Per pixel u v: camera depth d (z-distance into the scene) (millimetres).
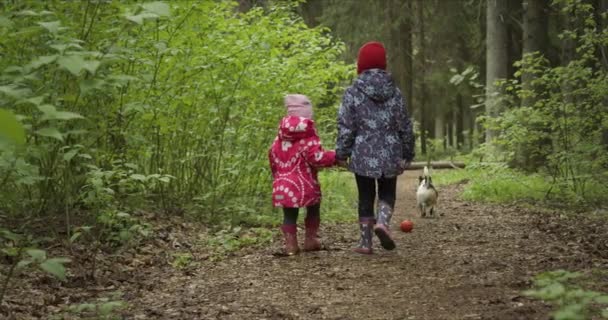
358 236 6469
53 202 5539
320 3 22547
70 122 4914
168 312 3674
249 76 7004
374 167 5113
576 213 8164
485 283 4160
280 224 6984
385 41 21516
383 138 5176
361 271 4680
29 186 5406
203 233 6117
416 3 21672
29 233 5113
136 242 5305
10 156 3811
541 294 2689
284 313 3613
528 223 7258
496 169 11141
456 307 3613
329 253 5438
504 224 7234
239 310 3707
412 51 23359
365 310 3650
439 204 10031
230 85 6922
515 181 10758
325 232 6762
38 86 4379
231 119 7355
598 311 3338
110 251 5129
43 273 4340
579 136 9312
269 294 4086
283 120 5430
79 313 3596
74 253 4809
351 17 21469
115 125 5570
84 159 5391
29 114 4418
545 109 9500
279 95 7340
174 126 6312
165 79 6203
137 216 6109
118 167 5707
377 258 5176
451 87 23047
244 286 4316
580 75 9047
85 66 2789
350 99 5207
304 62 7758
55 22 3549
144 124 6086
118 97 5375
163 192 6727
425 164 19844
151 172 6512
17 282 4094
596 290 3846
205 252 5441
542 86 12227
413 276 4477
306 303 3842
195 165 7078
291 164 5363
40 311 3627
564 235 6305
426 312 3549
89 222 5508
